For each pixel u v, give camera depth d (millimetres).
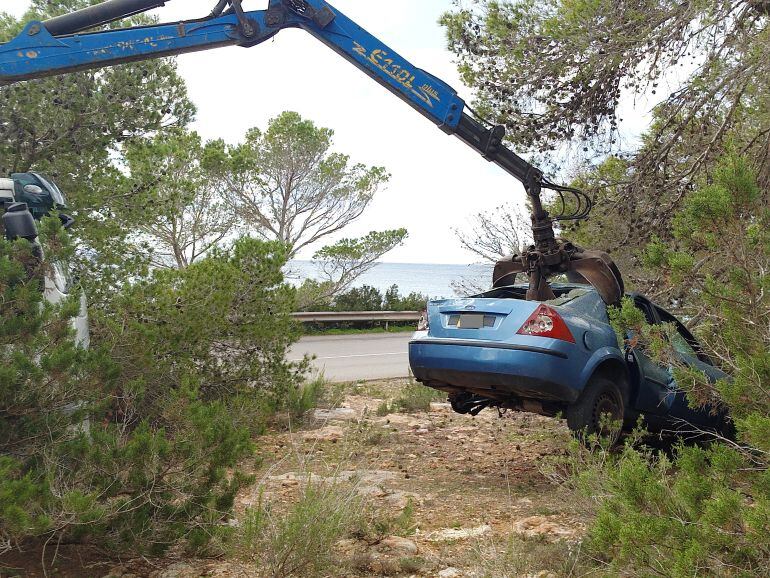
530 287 8289
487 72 10883
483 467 8312
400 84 8133
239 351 10211
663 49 9367
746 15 8922
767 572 3730
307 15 7895
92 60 7594
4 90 10141
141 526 4992
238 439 5449
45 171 10688
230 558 5152
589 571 4867
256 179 29688
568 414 7391
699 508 3963
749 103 9500
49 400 5168
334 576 5012
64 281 7301
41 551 5145
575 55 10141
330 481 6211
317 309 29562
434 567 5129
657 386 8172
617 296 8148
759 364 4246
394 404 12305
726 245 4625
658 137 10102
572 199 11242
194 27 7719
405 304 32094
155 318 9141
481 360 7113
